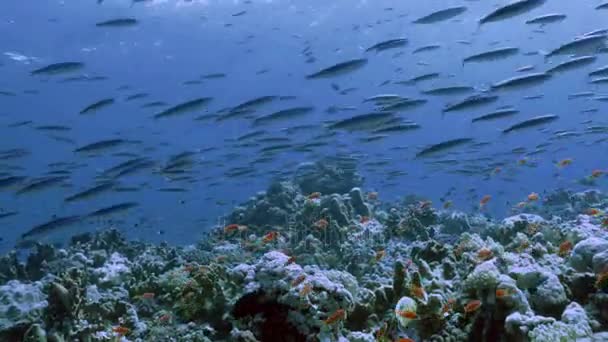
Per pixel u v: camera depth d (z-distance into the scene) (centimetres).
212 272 761
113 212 1236
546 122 1230
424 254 872
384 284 743
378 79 4525
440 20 1438
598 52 1193
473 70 4266
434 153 1217
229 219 1798
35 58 4047
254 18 4012
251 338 601
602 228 905
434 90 1345
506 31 3869
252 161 1897
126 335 702
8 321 713
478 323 561
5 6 3381
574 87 3825
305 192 2036
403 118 1338
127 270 1042
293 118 1515
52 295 658
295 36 4094
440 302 585
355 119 1253
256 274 654
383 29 4122
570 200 1980
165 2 3597
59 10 3500
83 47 4072
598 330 527
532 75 1163
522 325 505
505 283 552
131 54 4303
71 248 1448
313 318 600
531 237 972
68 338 645
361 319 653
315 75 1316
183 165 1541
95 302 734
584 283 589
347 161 2103
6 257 1320
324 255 1181
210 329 678
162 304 827
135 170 1480
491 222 1617
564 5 3612
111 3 3509
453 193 2123
